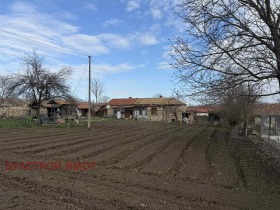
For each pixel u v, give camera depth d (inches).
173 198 293.6
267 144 758.5
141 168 446.6
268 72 523.5
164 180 368.5
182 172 415.5
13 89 1456.7
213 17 532.7
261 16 508.7
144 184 345.4
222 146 783.1
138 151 626.8
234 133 1256.2
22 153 586.2
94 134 1046.4
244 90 573.3
